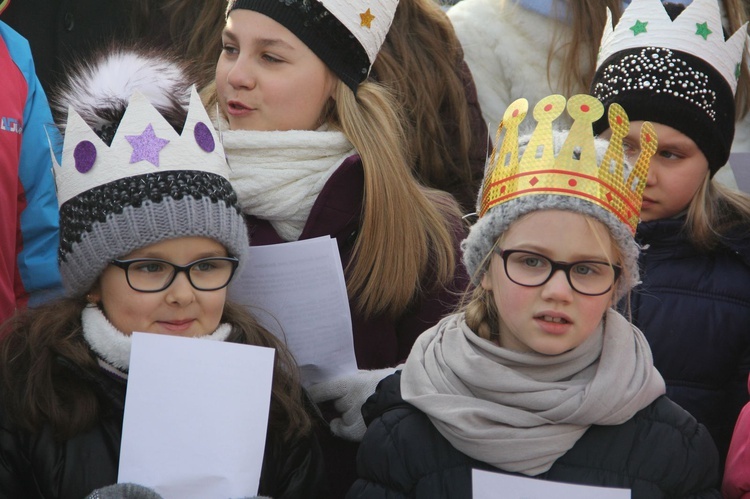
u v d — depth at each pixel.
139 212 9.21
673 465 8.80
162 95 10.24
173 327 9.42
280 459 9.78
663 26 11.79
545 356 9.00
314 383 11.10
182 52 14.62
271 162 11.42
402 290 11.39
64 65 15.22
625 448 8.85
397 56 13.70
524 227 8.90
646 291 11.66
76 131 9.59
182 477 8.74
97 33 15.84
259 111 11.53
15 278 12.05
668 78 11.48
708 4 11.83
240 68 11.49
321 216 11.41
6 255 11.63
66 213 9.52
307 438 10.06
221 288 9.61
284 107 11.52
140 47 13.19
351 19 11.73
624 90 11.62
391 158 11.64
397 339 11.66
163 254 9.32
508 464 8.77
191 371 8.93
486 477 8.63
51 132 11.20
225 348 9.03
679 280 11.66
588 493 8.48
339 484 11.23
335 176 11.38
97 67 10.61
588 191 8.80
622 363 8.91
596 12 14.45
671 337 11.48
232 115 11.66
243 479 8.85
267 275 10.88
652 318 11.55
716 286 11.59
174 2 15.17
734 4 14.13
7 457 8.98
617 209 8.94
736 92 13.73
